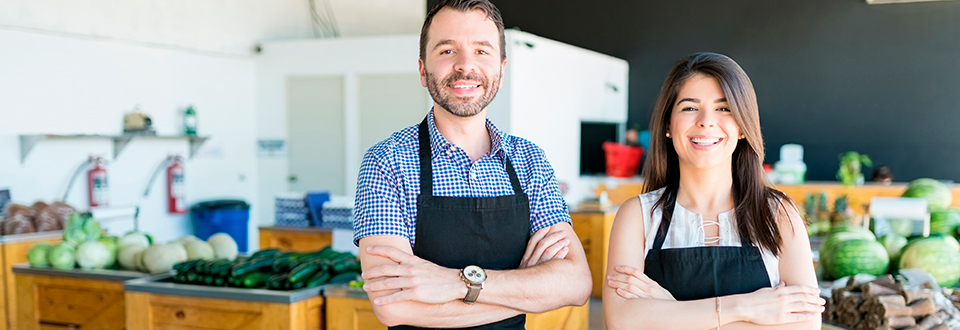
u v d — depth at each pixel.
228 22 8.01
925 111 8.11
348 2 9.43
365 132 7.86
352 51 7.83
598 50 9.31
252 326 3.16
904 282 2.74
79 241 4.08
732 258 1.98
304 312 3.16
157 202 7.39
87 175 6.65
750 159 2.02
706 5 8.82
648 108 9.15
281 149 8.31
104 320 3.81
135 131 6.87
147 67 7.13
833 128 8.45
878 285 2.58
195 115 7.55
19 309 4.05
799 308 1.86
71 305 3.91
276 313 3.11
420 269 1.89
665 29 9.00
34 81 6.13
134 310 3.41
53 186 6.36
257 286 3.27
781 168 7.68
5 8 5.88
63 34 6.35
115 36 6.81
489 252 1.99
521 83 6.95
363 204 1.98
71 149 6.50
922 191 4.59
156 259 3.75
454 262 1.97
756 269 1.97
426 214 1.96
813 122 8.52
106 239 4.06
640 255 2.09
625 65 9.18
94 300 3.84
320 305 3.25
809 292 1.89
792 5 8.50
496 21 2.01
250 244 8.45
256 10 8.34
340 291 3.20
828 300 2.68
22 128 6.04
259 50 8.37
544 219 2.11
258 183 8.48
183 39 7.50
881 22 8.20
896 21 8.15
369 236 1.95
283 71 8.23
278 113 8.30
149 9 7.12
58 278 3.93
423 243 1.97
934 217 3.89
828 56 8.41
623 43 9.20
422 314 1.90
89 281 3.84
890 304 2.45
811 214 4.38
